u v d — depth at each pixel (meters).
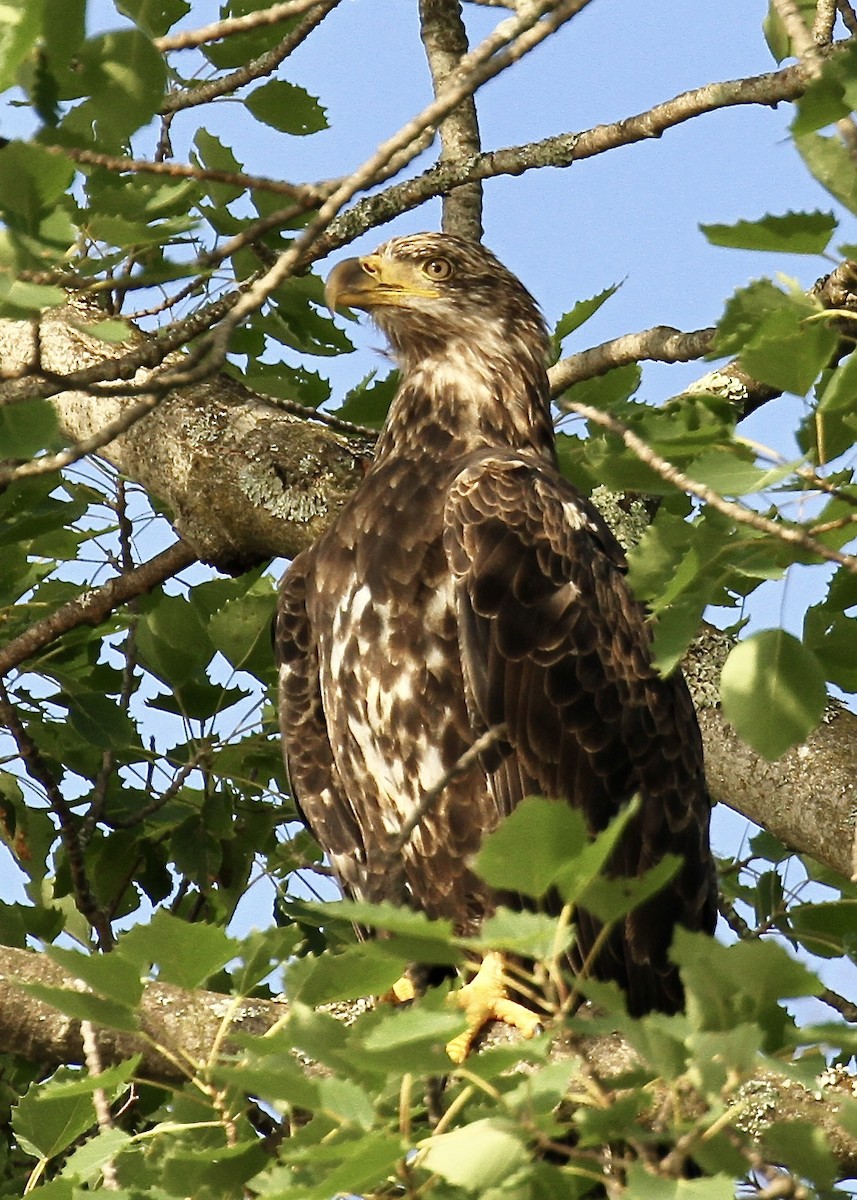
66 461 6.14
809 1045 5.61
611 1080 5.39
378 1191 5.57
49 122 6.09
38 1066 10.62
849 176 6.23
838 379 6.06
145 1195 6.16
